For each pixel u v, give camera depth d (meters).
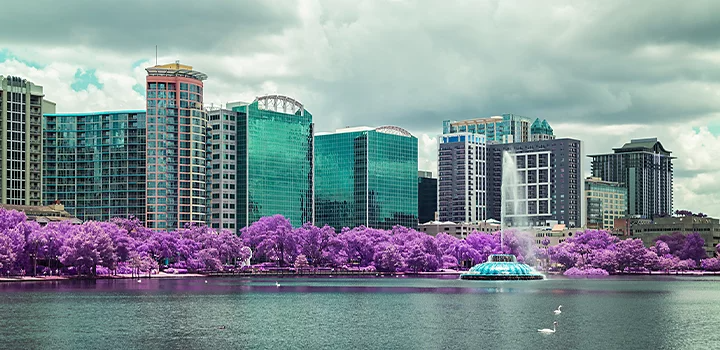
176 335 168.00
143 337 164.88
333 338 164.25
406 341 159.75
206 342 159.12
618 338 163.00
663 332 172.12
